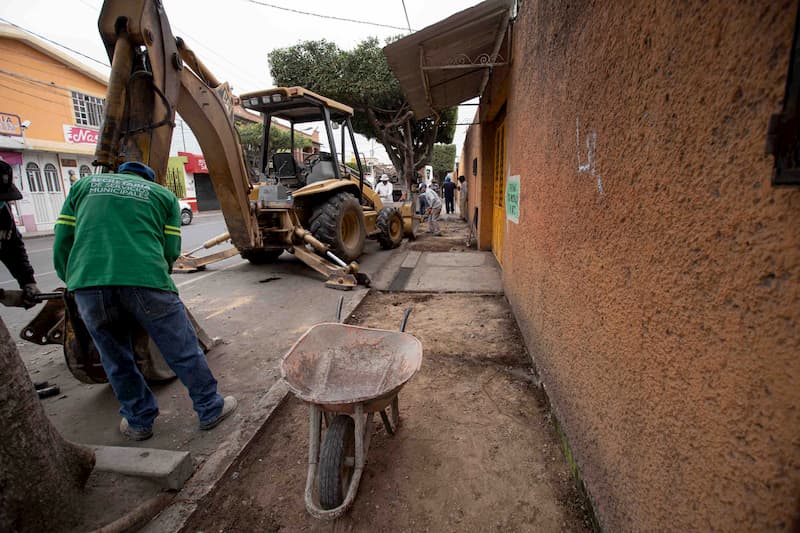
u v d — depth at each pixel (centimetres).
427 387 297
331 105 670
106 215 209
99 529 163
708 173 95
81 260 205
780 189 73
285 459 227
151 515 182
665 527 117
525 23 334
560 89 226
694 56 99
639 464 133
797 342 71
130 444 236
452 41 411
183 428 251
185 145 2623
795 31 67
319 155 704
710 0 92
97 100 1738
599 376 170
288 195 582
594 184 174
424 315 450
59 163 1572
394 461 221
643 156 128
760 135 78
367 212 786
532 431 244
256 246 521
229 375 319
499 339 376
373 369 234
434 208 1116
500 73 464
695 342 102
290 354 209
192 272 657
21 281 274
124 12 258
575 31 197
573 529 177
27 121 1436
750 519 83
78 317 247
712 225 94
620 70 145
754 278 81
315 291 542
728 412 90
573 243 206
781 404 75
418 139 1603
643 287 130
